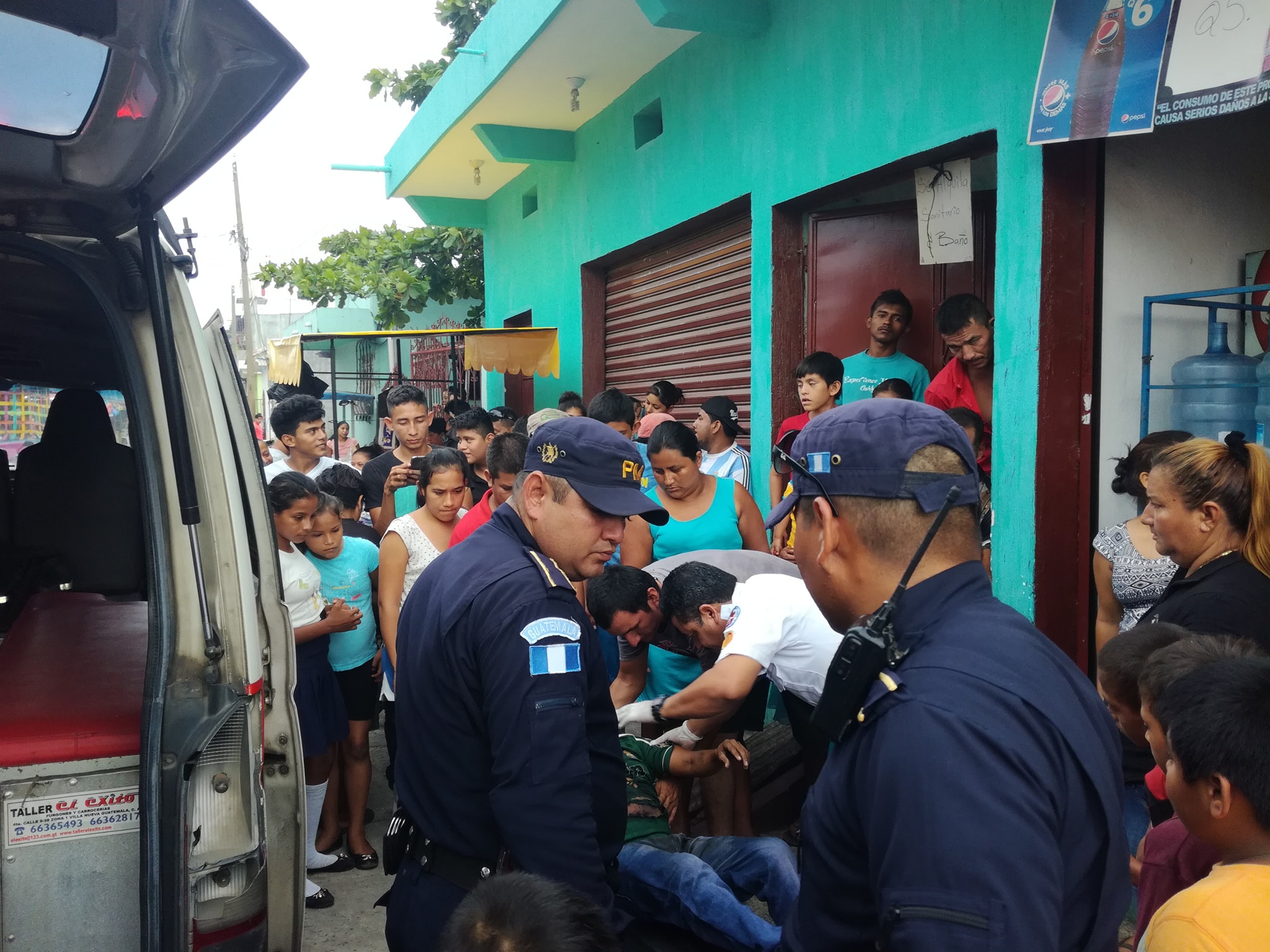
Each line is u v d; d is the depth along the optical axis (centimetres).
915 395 475
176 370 193
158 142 179
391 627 374
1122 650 204
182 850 173
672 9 509
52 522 291
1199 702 140
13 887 177
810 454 130
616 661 381
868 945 117
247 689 191
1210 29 289
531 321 983
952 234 433
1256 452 229
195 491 191
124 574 294
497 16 675
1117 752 124
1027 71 361
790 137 516
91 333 313
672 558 352
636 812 254
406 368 1616
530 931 124
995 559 380
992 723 108
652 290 739
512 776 174
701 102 609
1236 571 226
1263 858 135
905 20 424
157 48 153
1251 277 383
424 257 1335
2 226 211
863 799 113
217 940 188
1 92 165
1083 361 362
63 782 180
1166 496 236
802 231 544
